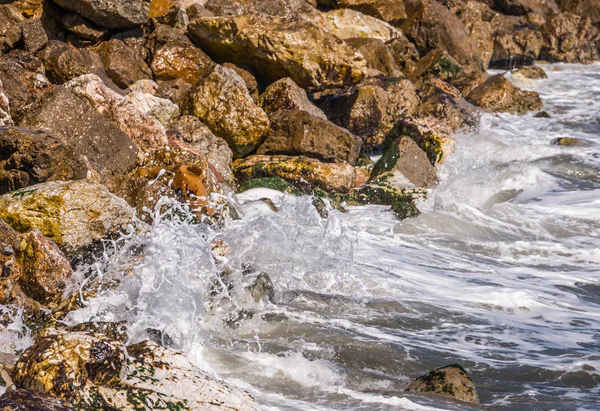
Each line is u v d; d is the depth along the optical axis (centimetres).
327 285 1493
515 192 2469
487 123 3319
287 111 2456
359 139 2461
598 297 1609
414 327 1347
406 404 1006
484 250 1897
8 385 913
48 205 1358
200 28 2689
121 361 893
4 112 1827
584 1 5419
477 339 1315
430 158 2525
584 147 2947
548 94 4066
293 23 2686
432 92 3109
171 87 2483
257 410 888
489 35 4519
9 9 2373
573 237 2034
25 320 1188
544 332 1375
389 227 2025
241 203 1983
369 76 3023
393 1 3716
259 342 1217
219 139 2297
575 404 1073
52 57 2269
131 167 1900
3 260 1233
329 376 1117
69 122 1839
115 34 2623
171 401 872
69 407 827
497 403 1070
